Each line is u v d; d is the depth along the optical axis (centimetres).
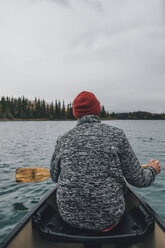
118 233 141
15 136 2191
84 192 123
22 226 166
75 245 147
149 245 146
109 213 123
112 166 125
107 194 123
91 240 127
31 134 2530
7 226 322
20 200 421
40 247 145
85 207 124
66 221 132
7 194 454
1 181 542
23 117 10219
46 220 171
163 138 1939
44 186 504
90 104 139
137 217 176
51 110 11181
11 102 9975
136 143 1503
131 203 218
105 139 128
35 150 1128
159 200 413
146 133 2717
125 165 133
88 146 127
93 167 124
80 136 131
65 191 129
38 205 199
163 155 962
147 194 445
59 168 146
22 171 252
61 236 132
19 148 1212
